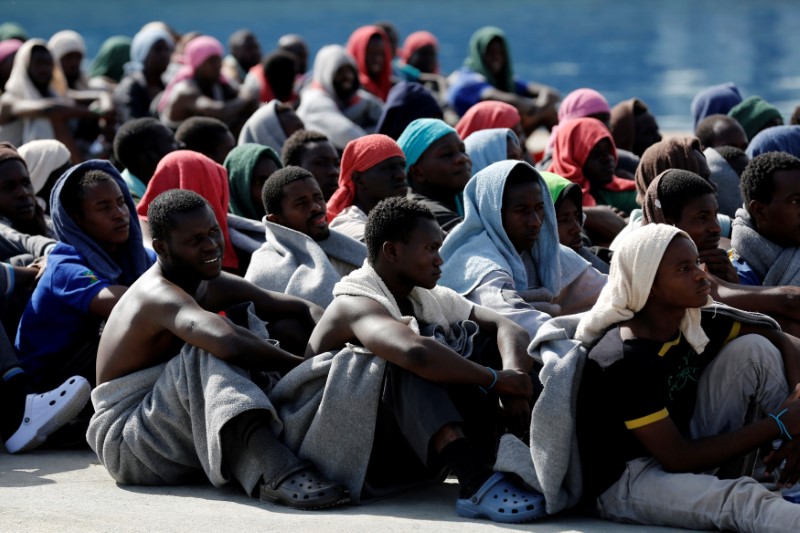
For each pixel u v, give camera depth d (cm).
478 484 1297
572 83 7581
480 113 2727
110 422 1452
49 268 1695
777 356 1342
